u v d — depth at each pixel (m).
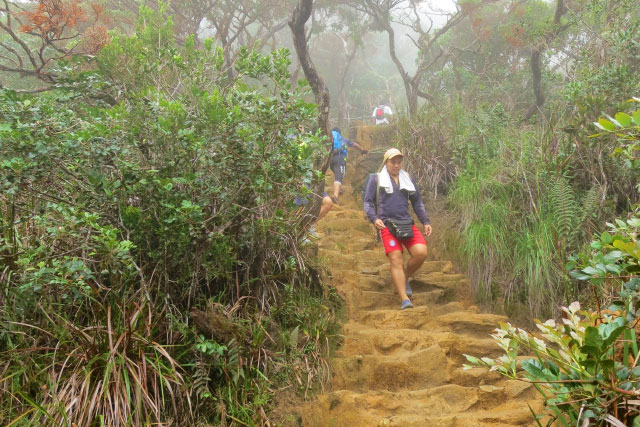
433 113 8.22
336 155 7.80
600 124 2.51
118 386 2.92
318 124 5.35
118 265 3.20
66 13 5.23
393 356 4.05
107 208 3.47
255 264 4.04
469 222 5.71
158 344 3.20
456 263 5.80
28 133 3.23
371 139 9.84
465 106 8.90
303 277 4.39
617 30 7.01
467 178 6.30
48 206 3.19
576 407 2.47
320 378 3.73
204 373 3.33
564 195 4.82
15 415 2.88
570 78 7.45
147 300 3.36
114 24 9.46
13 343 3.17
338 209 7.92
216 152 3.66
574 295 4.52
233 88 4.22
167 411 3.18
